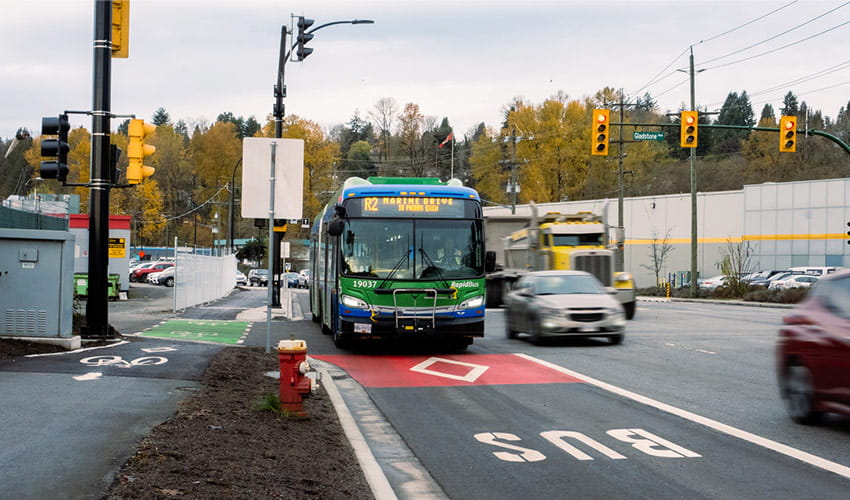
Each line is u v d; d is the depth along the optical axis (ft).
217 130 312.29
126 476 18.54
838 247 176.55
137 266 226.17
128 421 24.85
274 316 93.15
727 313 105.29
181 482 18.70
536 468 24.14
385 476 22.57
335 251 56.54
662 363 49.88
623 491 21.54
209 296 127.24
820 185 179.73
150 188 271.08
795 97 422.00
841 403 27.20
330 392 37.29
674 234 209.56
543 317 60.39
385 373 45.91
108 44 48.60
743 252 192.54
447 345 60.49
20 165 314.55
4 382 31.24
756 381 41.91
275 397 29.60
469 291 53.67
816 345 28.68
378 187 54.85
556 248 93.30
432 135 295.48
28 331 43.04
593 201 227.40
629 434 28.86
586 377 43.70
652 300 159.53
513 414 33.04
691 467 24.06
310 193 269.23
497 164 274.36
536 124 266.98
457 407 34.78
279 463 22.04
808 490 21.43
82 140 302.86
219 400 30.27
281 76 98.17
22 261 42.96
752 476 22.93
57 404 27.09
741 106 428.15
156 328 70.69
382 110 290.15
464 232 54.44
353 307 52.95
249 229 359.05
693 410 33.50
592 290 64.13
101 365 37.04
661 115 337.31
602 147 89.92
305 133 267.59
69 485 17.61
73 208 192.34
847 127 271.69
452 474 23.49
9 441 21.62
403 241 53.78
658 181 283.79
